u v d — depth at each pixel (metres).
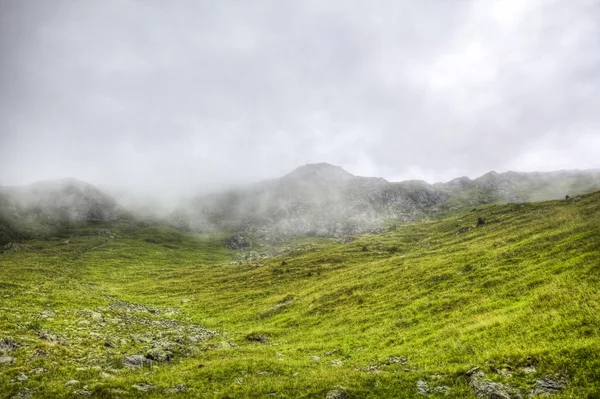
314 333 40.75
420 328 34.06
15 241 198.38
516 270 40.97
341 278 70.06
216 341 39.91
